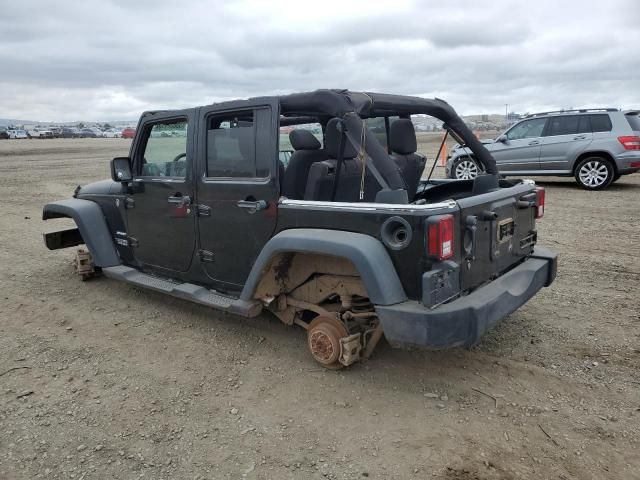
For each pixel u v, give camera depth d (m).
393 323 3.13
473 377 3.69
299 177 3.99
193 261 4.54
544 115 12.68
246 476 2.77
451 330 3.08
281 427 3.19
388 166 3.36
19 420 3.31
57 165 22.25
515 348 4.11
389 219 3.20
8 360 4.14
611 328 4.43
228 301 4.16
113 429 3.20
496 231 3.63
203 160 4.26
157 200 4.74
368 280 3.18
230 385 3.69
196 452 2.97
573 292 5.33
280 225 3.78
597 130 12.00
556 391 3.49
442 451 2.92
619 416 3.20
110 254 5.39
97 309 5.20
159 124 4.65
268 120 3.78
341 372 3.79
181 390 3.64
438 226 3.00
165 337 4.51
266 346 4.27
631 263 6.27
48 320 4.95
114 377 3.84
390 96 3.96
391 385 3.61
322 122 4.92
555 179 14.75
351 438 3.06
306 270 3.86
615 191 12.05
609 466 2.77
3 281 6.16
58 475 2.80
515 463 2.81
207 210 4.28
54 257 7.27
